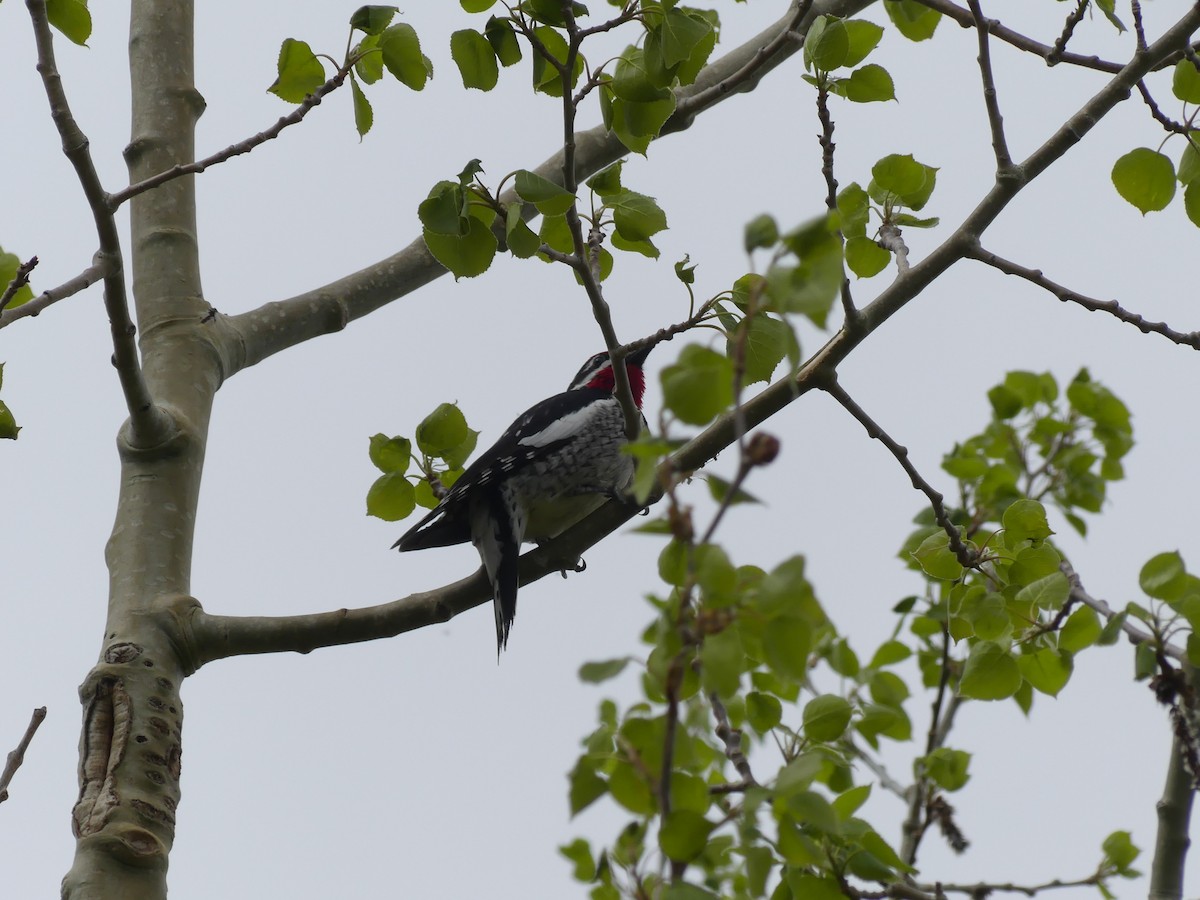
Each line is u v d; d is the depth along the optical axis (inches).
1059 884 331.0
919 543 418.0
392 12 351.3
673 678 187.0
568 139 329.4
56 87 305.4
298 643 354.0
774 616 184.7
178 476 368.2
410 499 405.1
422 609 368.2
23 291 354.9
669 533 185.3
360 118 362.9
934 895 260.8
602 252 381.7
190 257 413.7
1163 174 348.2
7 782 299.4
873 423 360.8
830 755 277.4
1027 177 362.3
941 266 360.2
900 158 366.9
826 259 183.9
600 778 210.8
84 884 300.4
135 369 347.3
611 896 239.5
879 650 435.5
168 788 322.7
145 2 449.1
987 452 468.4
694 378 182.2
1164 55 350.9
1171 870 311.6
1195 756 283.0
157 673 335.3
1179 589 292.0
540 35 345.4
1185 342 344.5
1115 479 453.7
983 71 358.3
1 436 346.9
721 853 231.8
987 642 323.6
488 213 329.1
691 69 333.7
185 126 432.5
